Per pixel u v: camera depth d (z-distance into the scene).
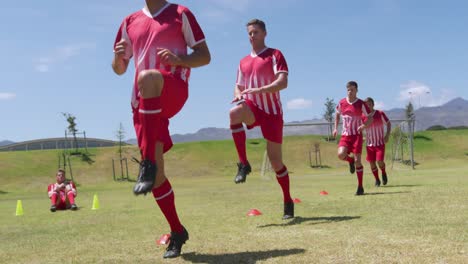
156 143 3.67
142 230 5.50
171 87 3.59
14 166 39.31
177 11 3.82
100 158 45.25
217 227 5.30
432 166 40.12
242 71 6.21
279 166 6.01
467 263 3.04
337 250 3.55
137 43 3.83
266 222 5.60
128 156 46.44
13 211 11.16
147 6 3.90
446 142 50.97
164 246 4.25
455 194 7.61
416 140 51.56
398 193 8.61
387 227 4.59
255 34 6.05
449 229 4.32
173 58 3.62
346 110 9.91
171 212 3.80
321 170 42.59
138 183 3.29
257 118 5.91
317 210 6.55
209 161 45.28
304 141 51.94
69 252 4.22
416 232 4.22
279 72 5.93
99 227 6.04
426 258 3.19
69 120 47.66
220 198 10.27
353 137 9.76
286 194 6.01
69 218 7.77
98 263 3.64
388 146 50.12
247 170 5.60
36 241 5.10
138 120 3.79
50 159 43.12
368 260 3.19
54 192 10.30
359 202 7.32
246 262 3.36
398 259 3.19
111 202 12.02
